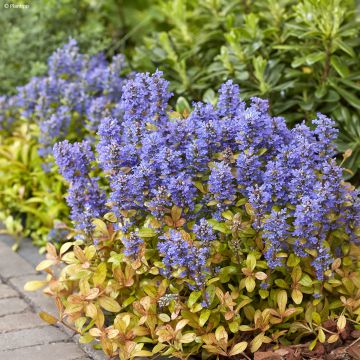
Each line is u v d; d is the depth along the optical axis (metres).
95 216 1.17
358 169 1.37
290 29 1.46
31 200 1.48
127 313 1.11
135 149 1.14
